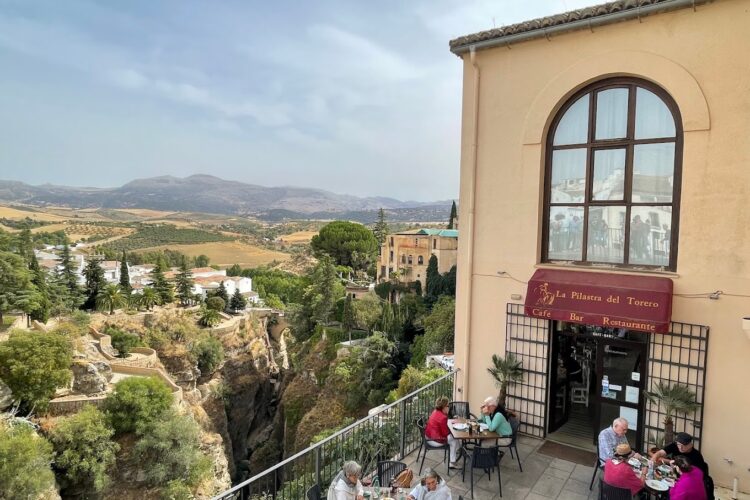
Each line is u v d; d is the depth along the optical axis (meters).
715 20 6.51
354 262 90.19
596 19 7.24
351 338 49.91
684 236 6.89
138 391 33.59
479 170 8.87
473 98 8.82
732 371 6.52
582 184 7.99
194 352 53.00
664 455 6.25
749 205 6.38
